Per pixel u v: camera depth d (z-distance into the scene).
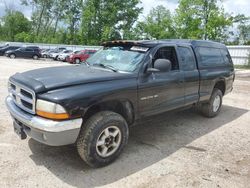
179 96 4.96
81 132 3.48
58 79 3.51
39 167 3.60
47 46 43.44
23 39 61.97
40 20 63.47
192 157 4.15
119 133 3.82
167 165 3.85
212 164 3.94
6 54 29.11
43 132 3.20
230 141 4.92
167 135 5.09
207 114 6.35
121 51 4.59
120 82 3.83
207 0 36.94
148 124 5.70
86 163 3.66
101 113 3.64
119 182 3.36
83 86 3.46
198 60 5.59
